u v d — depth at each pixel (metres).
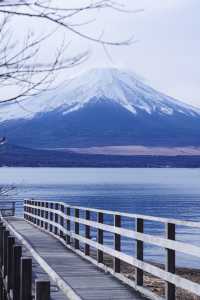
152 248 52.72
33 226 38.94
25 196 162.88
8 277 11.99
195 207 127.06
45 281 7.16
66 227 25.20
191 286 10.52
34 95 6.59
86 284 15.03
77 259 20.33
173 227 11.75
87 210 20.50
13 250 10.73
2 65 6.38
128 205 131.00
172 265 11.77
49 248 24.09
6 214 55.81
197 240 64.38
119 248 16.16
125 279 15.12
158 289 16.80
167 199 157.12
